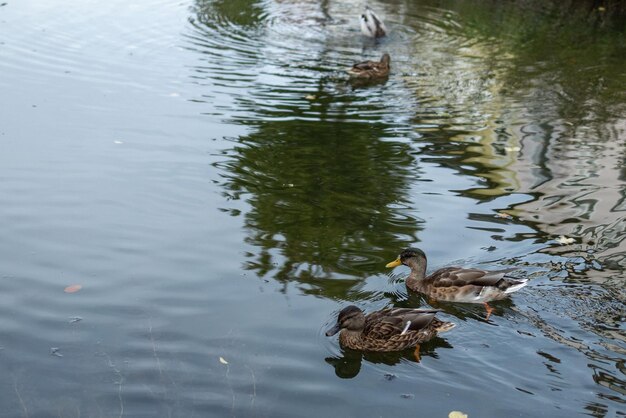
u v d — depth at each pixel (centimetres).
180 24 2008
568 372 736
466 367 752
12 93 1477
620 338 793
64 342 760
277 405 683
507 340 794
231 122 1387
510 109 1509
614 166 1248
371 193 1129
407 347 791
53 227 996
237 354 754
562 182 1184
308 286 882
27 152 1222
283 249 963
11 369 716
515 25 2130
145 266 912
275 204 1087
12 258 915
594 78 1705
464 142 1336
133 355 744
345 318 784
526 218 1059
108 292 853
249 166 1209
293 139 1323
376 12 2203
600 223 1044
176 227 1009
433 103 1532
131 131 1327
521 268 923
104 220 1021
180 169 1188
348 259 946
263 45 1870
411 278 914
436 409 685
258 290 870
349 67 1736
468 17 2186
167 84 1569
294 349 768
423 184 1165
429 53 1866
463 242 991
